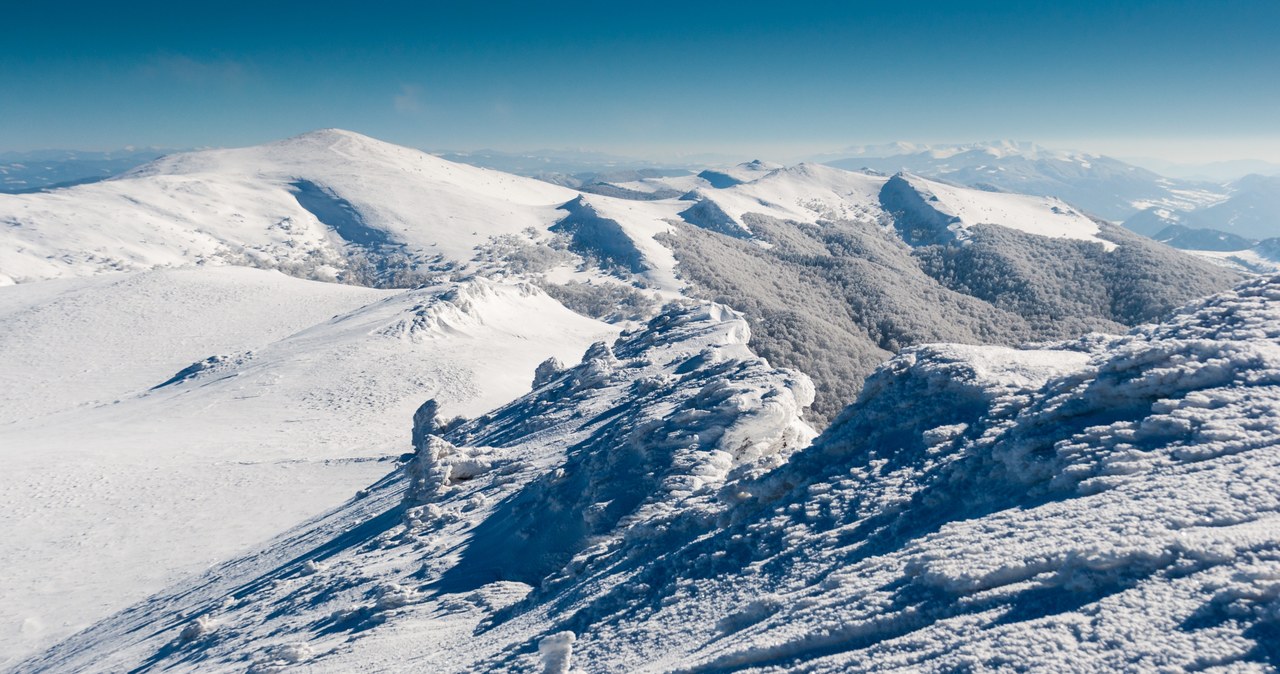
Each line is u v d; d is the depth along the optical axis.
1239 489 7.07
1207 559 6.20
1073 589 6.65
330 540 29.22
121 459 56.19
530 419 35.31
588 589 13.57
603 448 20.88
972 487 10.05
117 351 102.75
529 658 11.02
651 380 29.11
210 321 115.19
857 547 9.98
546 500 19.81
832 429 14.31
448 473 27.91
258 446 61.22
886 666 6.63
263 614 21.22
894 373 14.45
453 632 14.80
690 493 17.38
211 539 39.94
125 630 27.47
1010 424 11.10
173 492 48.38
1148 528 6.93
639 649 10.00
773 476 13.67
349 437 64.75
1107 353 12.87
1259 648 5.11
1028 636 6.15
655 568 12.67
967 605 7.08
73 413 80.62
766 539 11.64
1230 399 8.88
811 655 7.48
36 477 51.09
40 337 105.75
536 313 120.06
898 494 10.95
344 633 16.56
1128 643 5.62
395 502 29.78
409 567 20.12
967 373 13.15
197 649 20.47
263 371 86.56
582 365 40.72
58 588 35.09
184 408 75.94
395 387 80.81
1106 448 9.05
